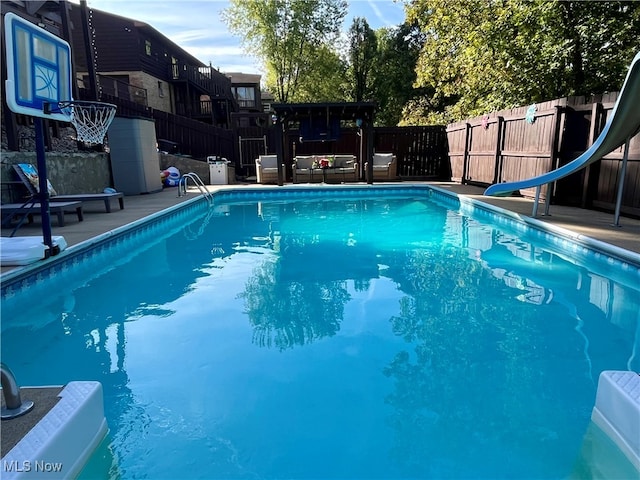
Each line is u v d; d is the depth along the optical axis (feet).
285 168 44.09
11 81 11.07
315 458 5.96
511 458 5.91
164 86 78.23
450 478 5.57
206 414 6.94
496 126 31.50
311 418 6.84
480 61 39.93
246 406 7.16
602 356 8.84
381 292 12.82
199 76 82.84
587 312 11.13
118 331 10.19
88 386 6.04
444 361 8.67
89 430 5.76
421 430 6.53
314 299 12.28
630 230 17.30
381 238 20.36
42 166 12.89
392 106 97.14
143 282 13.99
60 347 9.37
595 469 5.68
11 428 5.04
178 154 45.37
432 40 49.06
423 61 50.75
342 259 16.62
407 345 9.37
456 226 23.21
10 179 20.51
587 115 23.02
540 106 25.85
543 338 9.64
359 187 36.37
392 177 42.24
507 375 8.10
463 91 48.60
